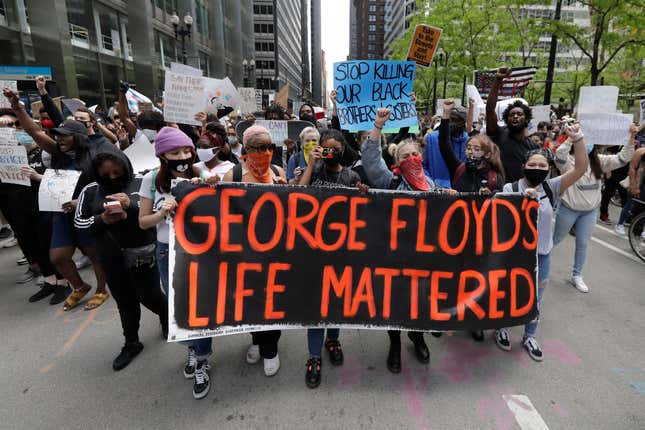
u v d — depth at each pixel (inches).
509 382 106.9
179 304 98.3
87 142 147.3
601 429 89.7
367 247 106.5
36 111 249.6
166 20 1019.9
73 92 677.3
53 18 639.1
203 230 100.3
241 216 102.0
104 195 110.7
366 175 119.0
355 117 154.0
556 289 168.9
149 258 110.3
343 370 112.7
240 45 1728.6
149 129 196.7
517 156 149.9
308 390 103.7
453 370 112.6
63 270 147.5
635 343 126.4
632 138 151.9
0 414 95.4
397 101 153.9
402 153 112.6
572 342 127.2
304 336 132.6
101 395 102.3
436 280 108.3
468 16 788.0
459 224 108.6
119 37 838.5
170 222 98.0
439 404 98.3
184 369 111.8
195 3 1243.8
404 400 99.9
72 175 141.1
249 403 98.8
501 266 110.0
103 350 123.3
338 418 93.5
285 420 92.9
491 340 129.0
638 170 219.8
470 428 90.3
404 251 107.4
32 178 156.4
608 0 425.4
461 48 840.3
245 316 102.0
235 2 1686.8
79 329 135.9
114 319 142.8
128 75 872.9
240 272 102.1
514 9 673.6
